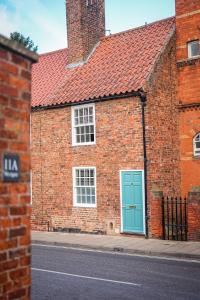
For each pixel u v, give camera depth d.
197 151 16.84
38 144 19.12
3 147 3.04
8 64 3.12
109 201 16.58
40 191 18.95
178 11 17.61
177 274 9.59
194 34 17.06
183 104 17.14
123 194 16.17
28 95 3.31
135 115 15.91
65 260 11.58
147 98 15.73
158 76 16.45
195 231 14.16
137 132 15.84
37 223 18.98
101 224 16.78
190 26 17.19
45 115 18.91
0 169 2.99
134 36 19.83
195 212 14.15
